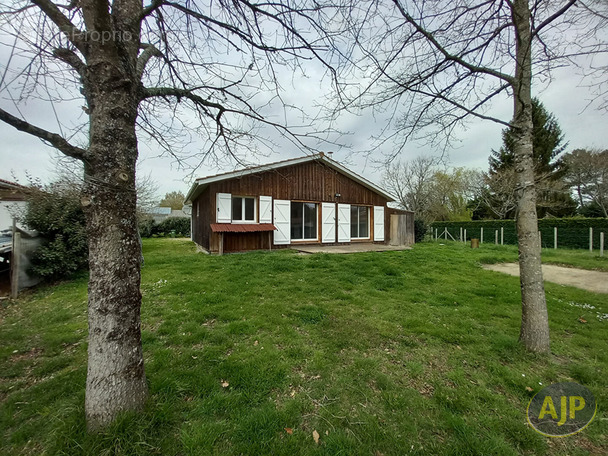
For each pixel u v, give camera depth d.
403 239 15.05
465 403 1.93
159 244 15.08
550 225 14.41
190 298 4.30
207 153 3.36
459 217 26.64
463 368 2.44
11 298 4.86
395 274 6.29
